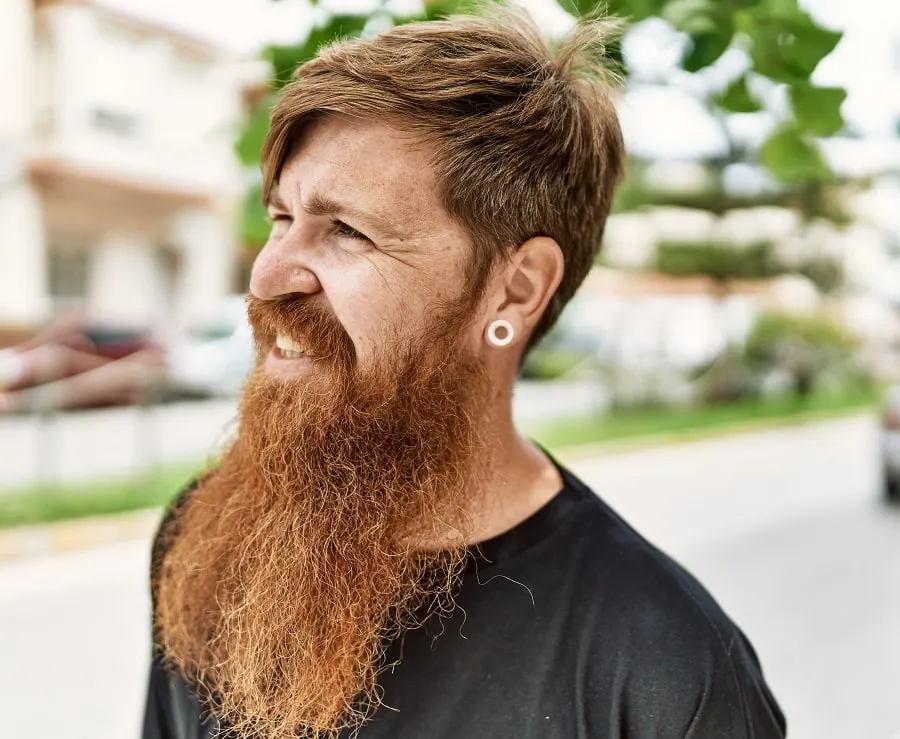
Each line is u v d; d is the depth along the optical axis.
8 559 5.74
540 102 0.98
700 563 6.19
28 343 11.80
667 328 18.39
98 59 17.11
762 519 7.60
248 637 0.98
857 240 19.08
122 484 7.63
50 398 8.48
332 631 0.94
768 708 0.93
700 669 0.87
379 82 0.91
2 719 3.60
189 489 1.26
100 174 17.47
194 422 11.40
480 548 0.98
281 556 0.97
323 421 0.95
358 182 0.92
